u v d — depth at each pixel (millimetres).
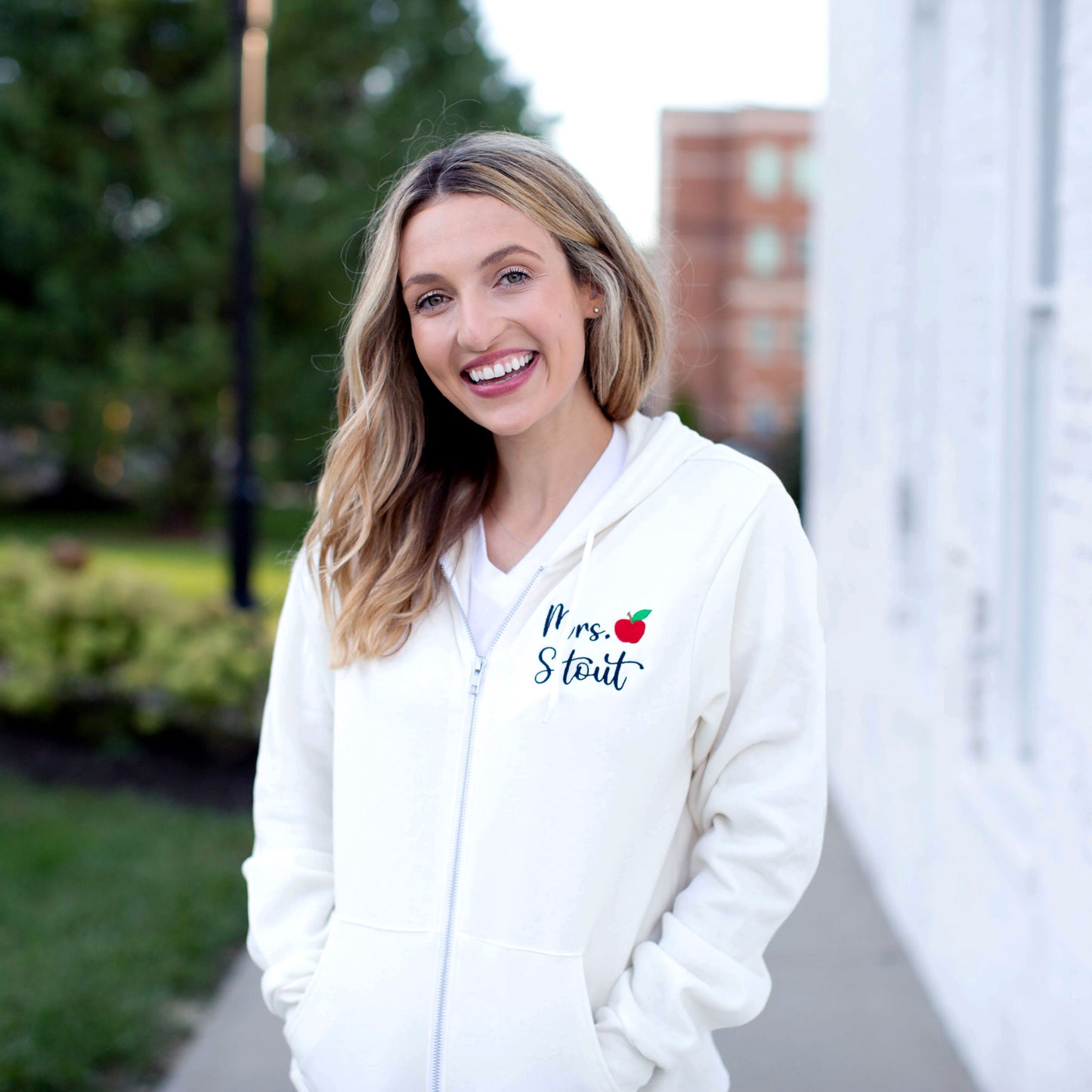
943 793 2855
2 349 16578
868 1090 2496
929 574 3250
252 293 5988
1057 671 1994
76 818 4230
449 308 1251
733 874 1206
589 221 1275
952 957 2754
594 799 1170
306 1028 1264
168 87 17312
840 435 4730
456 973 1186
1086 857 1842
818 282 5441
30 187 16297
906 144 3406
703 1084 1238
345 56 17062
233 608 5320
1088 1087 1819
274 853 1376
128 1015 2730
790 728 1205
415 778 1237
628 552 1238
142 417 17172
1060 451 2000
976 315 2631
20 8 16188
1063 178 2004
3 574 5355
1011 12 2447
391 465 1358
